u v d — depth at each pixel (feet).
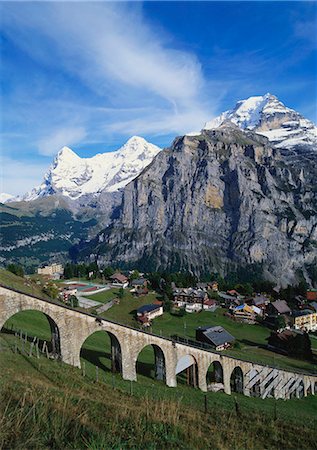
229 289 643.04
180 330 386.32
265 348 350.64
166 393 164.35
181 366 199.52
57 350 167.02
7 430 41.29
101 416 60.75
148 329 380.78
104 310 445.78
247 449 72.74
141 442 50.01
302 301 571.69
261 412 154.81
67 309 168.14
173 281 608.60
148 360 238.68
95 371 170.60
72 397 79.97
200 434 63.36
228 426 94.53
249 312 468.34
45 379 121.90
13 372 115.44
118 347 180.75
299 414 183.73
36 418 46.50
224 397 194.29
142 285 574.15
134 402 109.19
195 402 158.71
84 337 172.35
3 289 155.74
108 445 45.09
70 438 44.57
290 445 92.27
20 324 219.61
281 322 421.18
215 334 313.12
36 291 389.80
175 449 53.01
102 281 637.30
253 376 234.58
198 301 499.51
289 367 279.08
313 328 480.64
